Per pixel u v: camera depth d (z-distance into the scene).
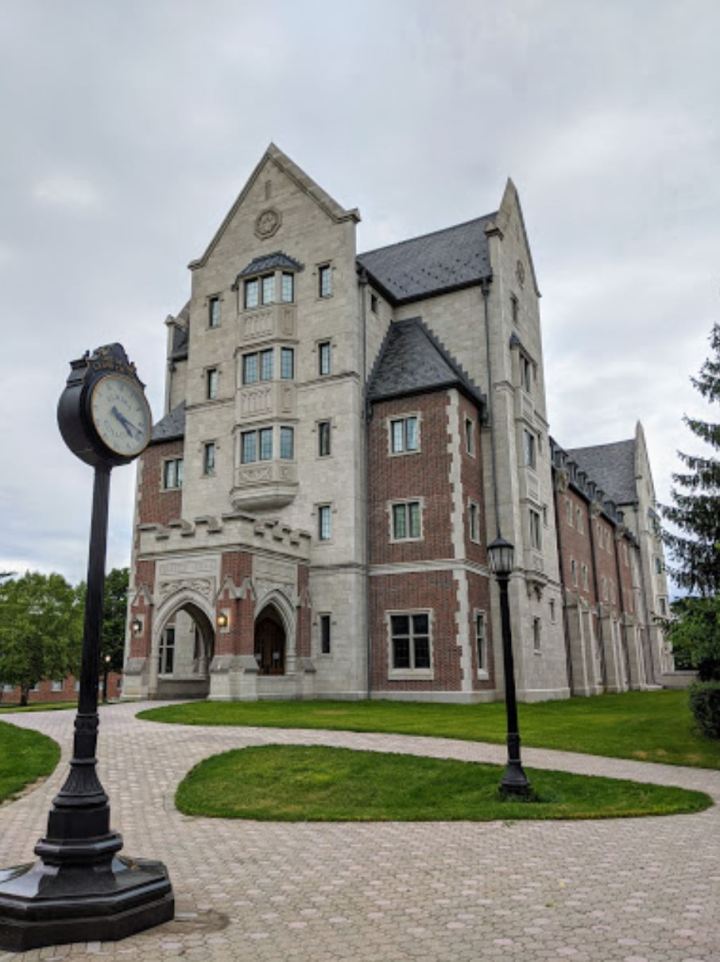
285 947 5.71
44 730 18.42
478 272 35.03
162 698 28.03
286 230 34.34
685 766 14.74
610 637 46.62
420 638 29.39
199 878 7.73
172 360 40.69
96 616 7.23
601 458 68.50
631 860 8.19
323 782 12.87
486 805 11.36
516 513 32.22
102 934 5.89
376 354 33.75
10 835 9.72
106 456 7.79
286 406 32.31
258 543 27.20
